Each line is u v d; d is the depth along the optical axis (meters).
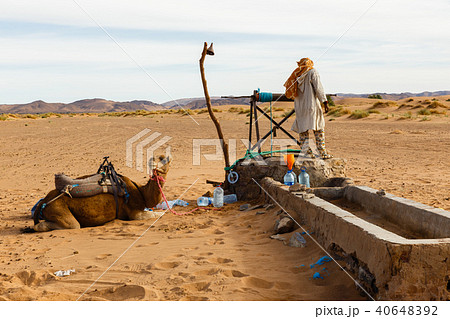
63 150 24.86
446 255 4.11
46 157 21.67
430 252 4.10
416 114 48.97
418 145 22.53
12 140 32.06
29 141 31.12
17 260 6.25
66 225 8.01
